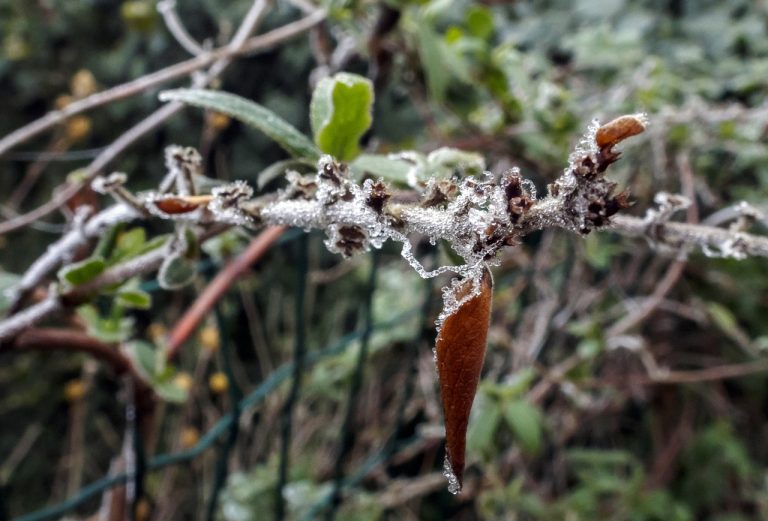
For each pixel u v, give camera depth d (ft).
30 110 3.77
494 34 2.78
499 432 1.98
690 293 2.27
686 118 1.70
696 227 0.79
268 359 3.05
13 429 3.43
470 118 1.72
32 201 3.58
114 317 1.05
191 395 2.51
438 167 0.81
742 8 2.69
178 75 1.35
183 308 3.23
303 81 3.36
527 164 1.60
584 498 2.04
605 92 2.00
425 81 1.57
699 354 2.53
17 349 0.97
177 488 2.88
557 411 2.16
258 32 3.30
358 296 3.21
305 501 1.97
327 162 0.64
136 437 1.14
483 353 0.58
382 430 2.38
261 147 3.38
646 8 2.76
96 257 0.84
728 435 2.46
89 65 3.68
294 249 3.14
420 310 1.72
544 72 2.08
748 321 2.43
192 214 0.73
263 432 2.56
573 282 2.03
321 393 2.43
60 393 3.49
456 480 0.59
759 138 1.77
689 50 2.42
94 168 1.32
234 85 3.37
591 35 2.16
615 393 2.26
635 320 1.90
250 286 2.93
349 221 0.63
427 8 1.37
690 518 2.24
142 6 2.45
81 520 2.54
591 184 0.55
